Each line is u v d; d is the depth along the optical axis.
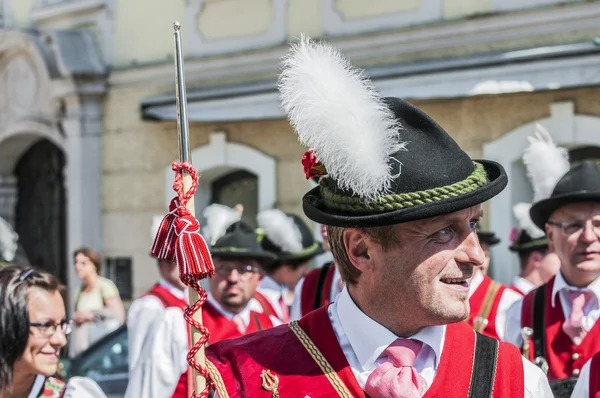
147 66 9.80
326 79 2.03
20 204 11.96
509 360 2.14
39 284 3.04
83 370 6.09
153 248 2.12
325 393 2.09
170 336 4.25
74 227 10.30
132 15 10.03
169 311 4.32
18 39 10.84
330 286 5.02
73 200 10.30
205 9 9.38
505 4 7.15
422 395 2.06
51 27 11.05
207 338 2.09
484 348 2.16
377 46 7.95
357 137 1.97
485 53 7.25
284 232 6.14
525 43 7.05
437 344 2.12
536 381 2.14
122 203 10.09
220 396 2.12
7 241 6.14
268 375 2.13
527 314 4.18
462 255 2.02
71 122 10.29
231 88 8.88
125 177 10.07
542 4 6.93
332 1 8.31
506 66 6.93
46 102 10.78
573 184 3.89
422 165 2.01
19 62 11.14
